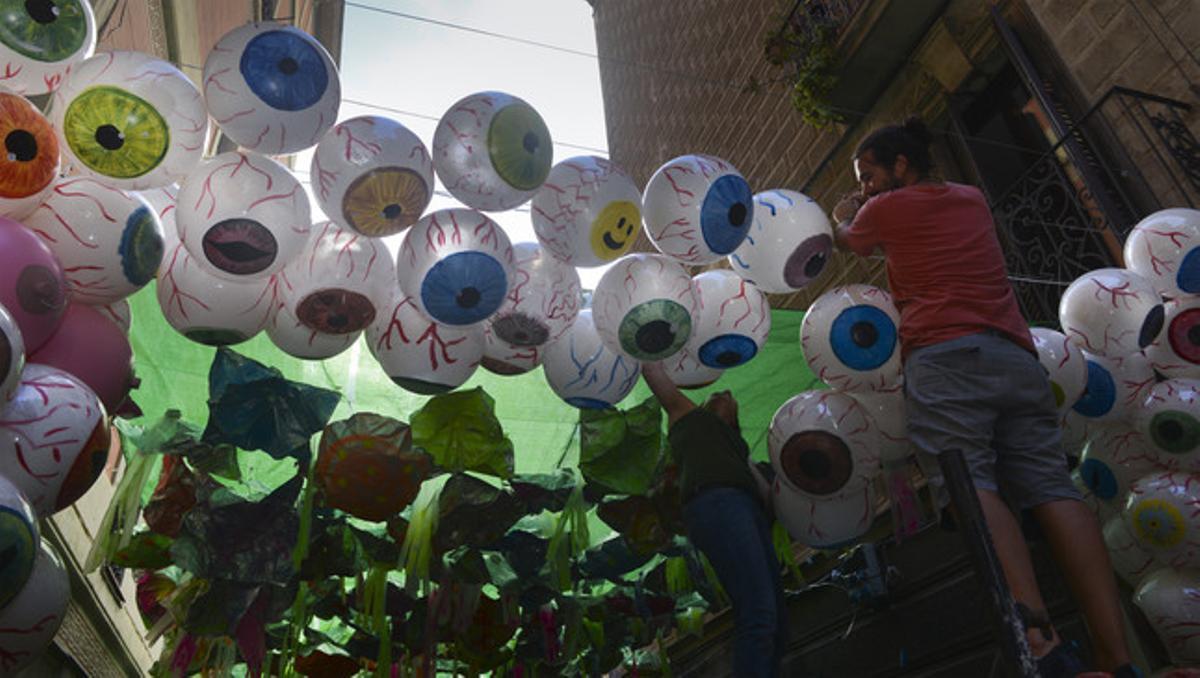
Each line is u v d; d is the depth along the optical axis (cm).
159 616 473
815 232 337
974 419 261
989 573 157
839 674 627
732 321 347
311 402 362
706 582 475
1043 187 539
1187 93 497
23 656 251
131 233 273
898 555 580
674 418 357
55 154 259
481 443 385
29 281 243
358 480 364
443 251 292
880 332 346
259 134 276
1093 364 370
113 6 521
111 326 289
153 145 268
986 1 655
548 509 438
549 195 312
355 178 282
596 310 330
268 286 302
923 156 323
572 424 457
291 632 484
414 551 399
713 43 1077
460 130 291
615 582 518
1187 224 365
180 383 403
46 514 251
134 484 376
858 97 774
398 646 548
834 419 353
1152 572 367
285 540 399
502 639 511
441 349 313
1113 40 545
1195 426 347
